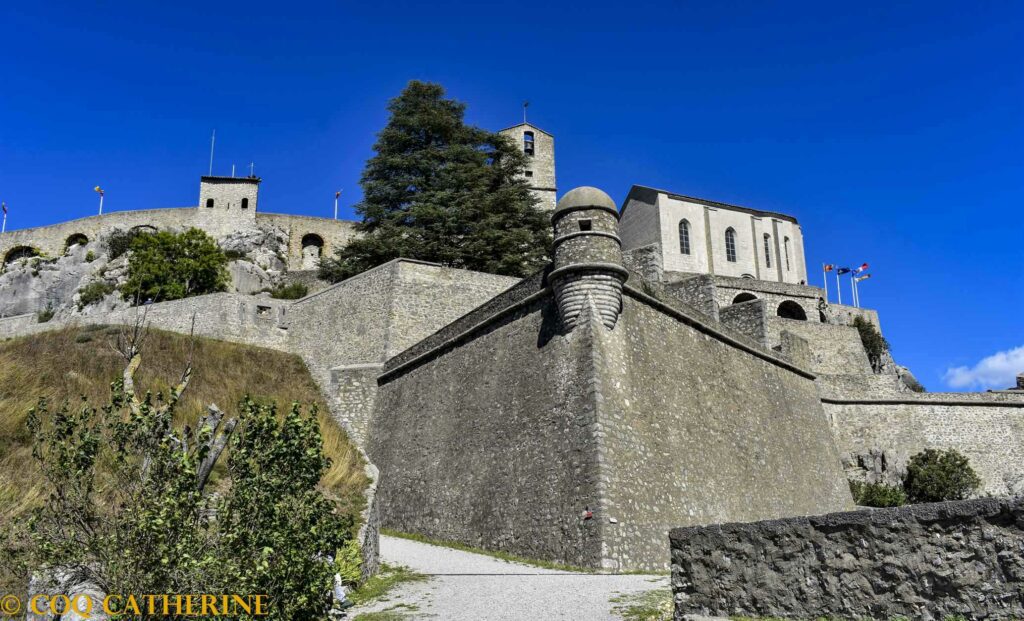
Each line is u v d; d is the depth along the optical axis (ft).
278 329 119.96
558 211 72.74
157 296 160.66
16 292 197.06
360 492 65.72
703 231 205.05
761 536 33.58
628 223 218.59
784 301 186.50
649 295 77.30
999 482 119.96
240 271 183.83
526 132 228.43
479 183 144.46
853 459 115.75
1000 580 25.82
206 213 230.89
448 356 88.17
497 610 44.32
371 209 143.95
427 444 84.12
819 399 111.14
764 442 88.22
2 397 70.33
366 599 48.62
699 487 72.13
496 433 74.43
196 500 32.53
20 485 50.98
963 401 123.34
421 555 66.44
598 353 67.15
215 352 103.04
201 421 38.93
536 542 64.69
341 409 99.40
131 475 33.01
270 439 36.91
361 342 108.17
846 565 30.25
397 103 155.63
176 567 30.53
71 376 79.66
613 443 64.18
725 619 33.22
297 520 36.42
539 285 76.33
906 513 28.78
